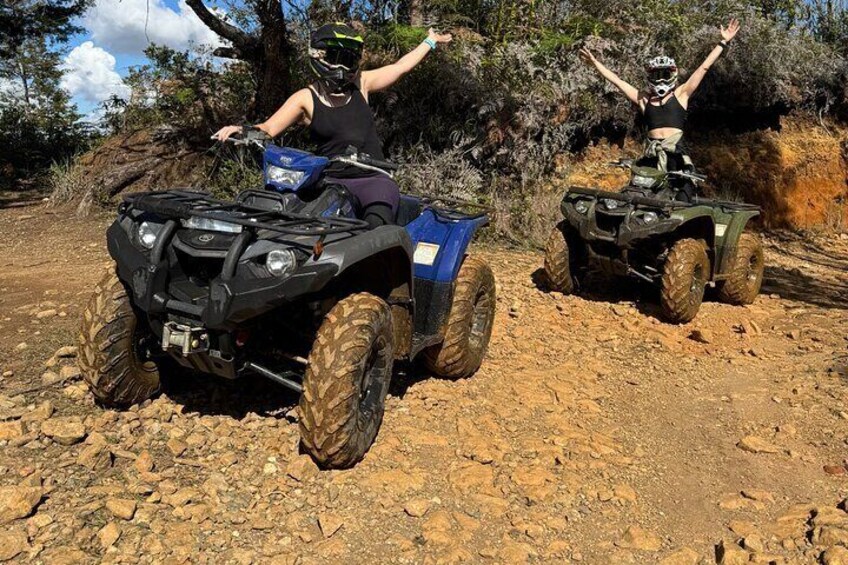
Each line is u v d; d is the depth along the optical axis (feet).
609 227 22.70
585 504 11.30
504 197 33.47
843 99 45.62
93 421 12.05
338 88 13.17
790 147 43.86
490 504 10.98
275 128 13.19
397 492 11.03
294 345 12.88
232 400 13.35
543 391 15.53
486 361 17.22
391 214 13.16
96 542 9.27
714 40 40.65
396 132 34.06
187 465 11.21
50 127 48.16
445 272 14.48
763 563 9.95
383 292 12.90
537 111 34.37
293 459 11.50
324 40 12.87
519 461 12.34
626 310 22.68
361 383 11.32
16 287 20.54
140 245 11.28
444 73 33.40
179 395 13.34
